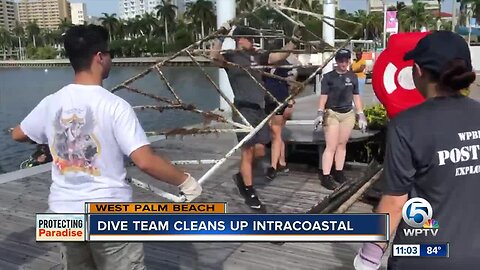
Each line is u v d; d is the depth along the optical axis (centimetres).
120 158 220
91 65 217
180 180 228
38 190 541
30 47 11869
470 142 175
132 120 214
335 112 509
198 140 768
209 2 7369
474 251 178
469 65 177
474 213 178
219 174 584
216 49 439
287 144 613
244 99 438
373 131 597
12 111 3066
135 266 240
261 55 464
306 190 517
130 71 6356
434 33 183
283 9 484
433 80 179
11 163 1462
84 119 212
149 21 9394
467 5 5069
